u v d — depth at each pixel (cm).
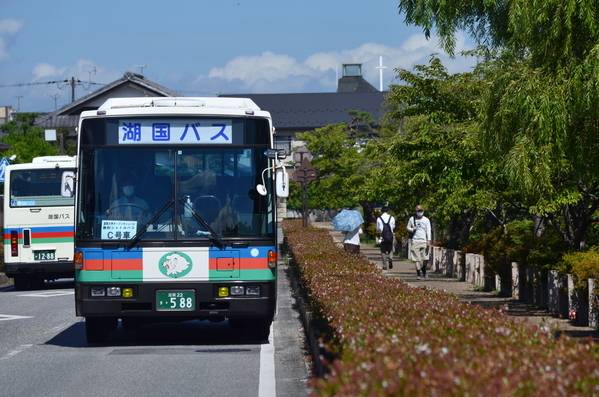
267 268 2273
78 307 2256
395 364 948
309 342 2270
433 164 3788
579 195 2866
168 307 2248
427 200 4728
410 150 3888
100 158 2284
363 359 1023
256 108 2370
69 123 11206
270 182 2300
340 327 1431
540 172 1986
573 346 1114
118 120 2294
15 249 4469
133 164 2284
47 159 4534
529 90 1939
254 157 2308
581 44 1930
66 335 2652
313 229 6725
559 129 1906
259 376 1886
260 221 2283
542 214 3041
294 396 1659
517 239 3622
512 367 964
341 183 8769
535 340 1177
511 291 3484
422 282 4416
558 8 1906
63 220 4484
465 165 3606
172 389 1738
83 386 1775
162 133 2295
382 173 5241
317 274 2647
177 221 2267
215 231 2267
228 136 2303
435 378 872
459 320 1413
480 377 881
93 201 2269
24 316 3191
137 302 2244
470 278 4262
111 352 2273
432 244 5659
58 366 2041
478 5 2255
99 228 2259
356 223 4644
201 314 2255
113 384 1797
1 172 5988
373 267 2992
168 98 2391
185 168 2289
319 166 8775
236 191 2291
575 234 3089
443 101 3888
